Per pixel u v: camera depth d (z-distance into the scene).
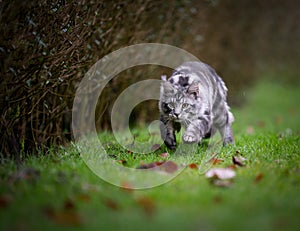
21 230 5.21
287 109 19.22
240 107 19.34
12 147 8.58
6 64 7.53
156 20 13.05
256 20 23.17
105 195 6.40
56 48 8.41
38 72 8.23
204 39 16.66
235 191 6.57
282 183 6.94
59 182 6.82
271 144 9.91
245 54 22.19
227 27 20.22
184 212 5.77
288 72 25.55
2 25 7.45
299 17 25.38
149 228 5.32
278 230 5.30
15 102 8.27
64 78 8.98
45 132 9.45
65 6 8.29
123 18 11.27
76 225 5.40
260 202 6.12
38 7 7.91
